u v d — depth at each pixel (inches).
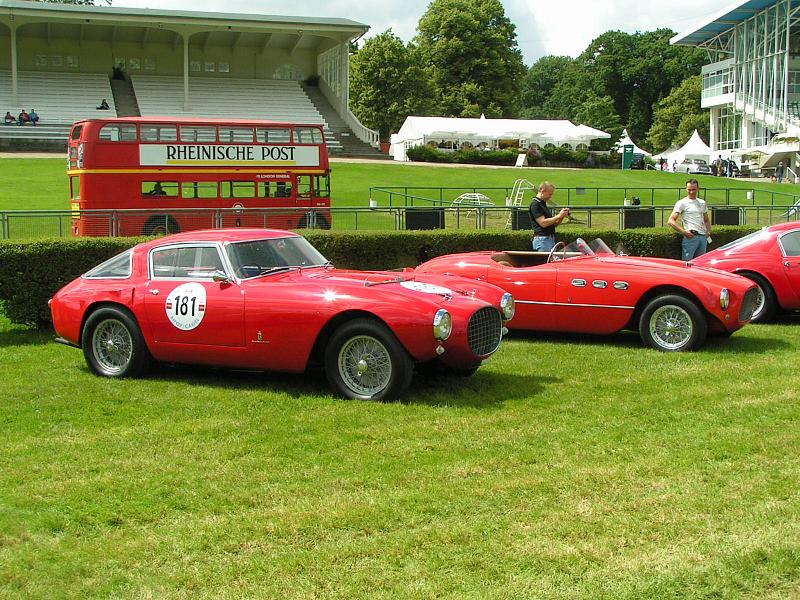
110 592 147.7
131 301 309.6
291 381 306.8
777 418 245.9
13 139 1774.1
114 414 265.6
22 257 425.7
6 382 311.4
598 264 377.4
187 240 309.6
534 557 156.1
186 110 1950.1
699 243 509.4
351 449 224.5
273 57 2311.8
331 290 281.1
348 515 177.3
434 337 265.4
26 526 176.1
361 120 2851.9
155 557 161.3
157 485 199.3
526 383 300.4
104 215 685.9
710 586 143.3
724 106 2898.6
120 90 2052.2
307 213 769.6
